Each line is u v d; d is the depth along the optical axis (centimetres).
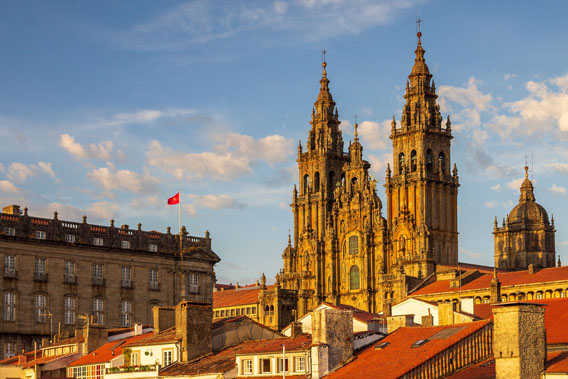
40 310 16925
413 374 7825
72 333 17162
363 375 8144
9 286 16638
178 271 18725
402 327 9175
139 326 12625
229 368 9394
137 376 10306
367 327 10250
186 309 10212
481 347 8206
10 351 16462
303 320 11762
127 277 18088
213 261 19200
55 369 11706
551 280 17650
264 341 10056
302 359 8988
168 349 10312
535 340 7075
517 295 18012
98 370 11000
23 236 16925
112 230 18050
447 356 8006
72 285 17350
